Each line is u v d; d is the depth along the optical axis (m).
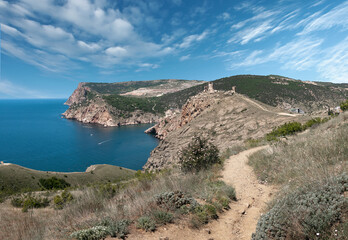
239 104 83.31
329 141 7.80
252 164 11.45
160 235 4.20
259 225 4.17
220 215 5.60
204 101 99.50
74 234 4.00
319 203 3.68
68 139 132.75
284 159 8.92
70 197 10.84
